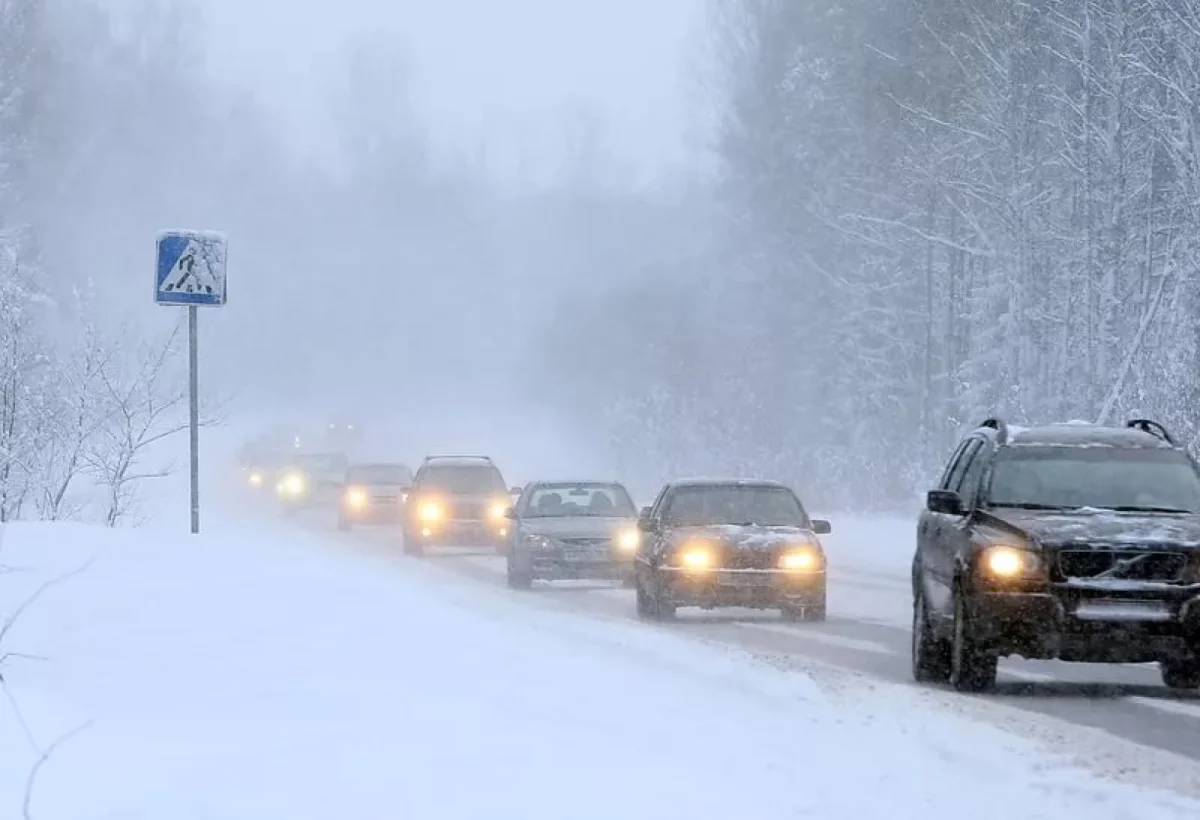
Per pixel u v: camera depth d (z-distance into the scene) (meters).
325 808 21.75
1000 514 42.03
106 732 25.94
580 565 73.62
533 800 22.66
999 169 144.00
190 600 43.03
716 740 29.16
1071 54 135.50
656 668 39.72
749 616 63.91
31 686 30.69
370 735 26.53
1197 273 115.12
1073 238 132.00
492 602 64.06
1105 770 29.72
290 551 62.12
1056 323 137.25
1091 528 40.34
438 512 96.44
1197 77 117.88
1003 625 39.94
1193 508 43.12
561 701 32.03
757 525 61.38
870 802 24.88
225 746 25.41
